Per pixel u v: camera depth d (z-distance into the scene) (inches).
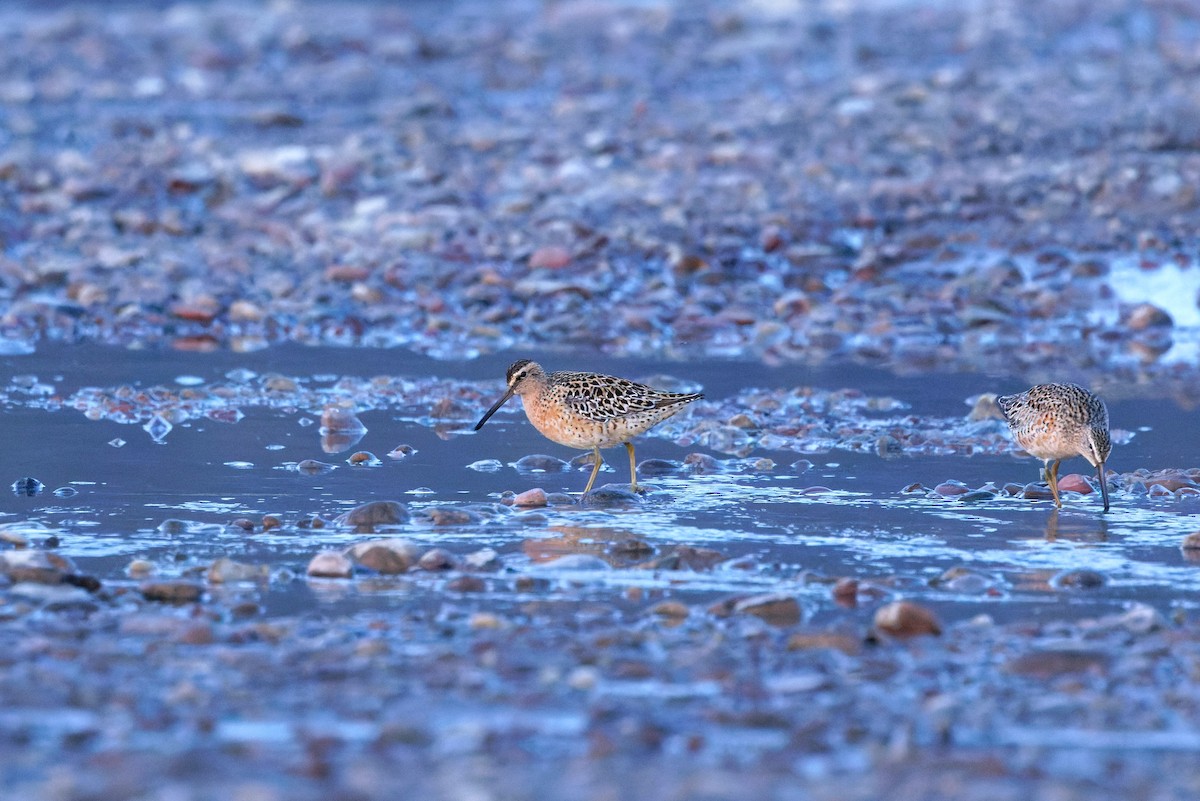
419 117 1857.8
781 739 418.9
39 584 543.5
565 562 585.0
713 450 810.8
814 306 1136.2
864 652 488.1
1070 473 749.9
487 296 1150.3
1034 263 1221.7
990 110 1776.6
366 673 462.6
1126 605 543.5
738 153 1555.1
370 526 645.9
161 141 1702.8
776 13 2768.2
